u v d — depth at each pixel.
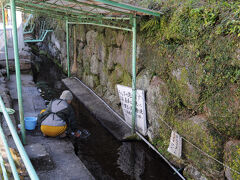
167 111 4.25
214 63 3.32
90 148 4.87
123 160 4.50
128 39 5.54
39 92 7.95
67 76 10.48
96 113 6.40
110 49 6.63
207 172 3.48
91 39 7.95
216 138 3.37
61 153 4.16
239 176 3.03
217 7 3.39
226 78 3.20
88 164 4.36
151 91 4.67
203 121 3.57
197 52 3.54
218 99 3.33
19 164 3.08
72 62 10.06
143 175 4.09
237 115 3.10
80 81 9.19
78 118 6.35
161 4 4.55
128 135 5.12
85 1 4.29
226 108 3.23
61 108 4.51
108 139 5.23
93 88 8.08
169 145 4.08
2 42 10.73
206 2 3.71
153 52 4.62
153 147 4.59
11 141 3.74
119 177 4.04
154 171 4.20
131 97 5.12
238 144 3.10
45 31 14.20
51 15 7.82
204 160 3.51
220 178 3.35
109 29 6.57
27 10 7.64
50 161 3.69
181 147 3.90
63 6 5.25
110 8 4.62
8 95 6.00
